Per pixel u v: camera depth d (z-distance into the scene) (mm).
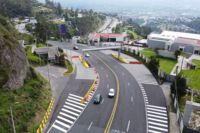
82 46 119500
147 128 45969
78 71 78750
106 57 98812
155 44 111938
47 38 135125
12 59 53062
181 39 107438
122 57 98625
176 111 52000
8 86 49875
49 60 85000
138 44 119750
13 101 47250
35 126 44594
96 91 62344
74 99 57094
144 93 62000
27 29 152625
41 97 53781
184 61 91875
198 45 101625
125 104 55406
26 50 89438
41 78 64188
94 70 80500
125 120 48500
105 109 52750
